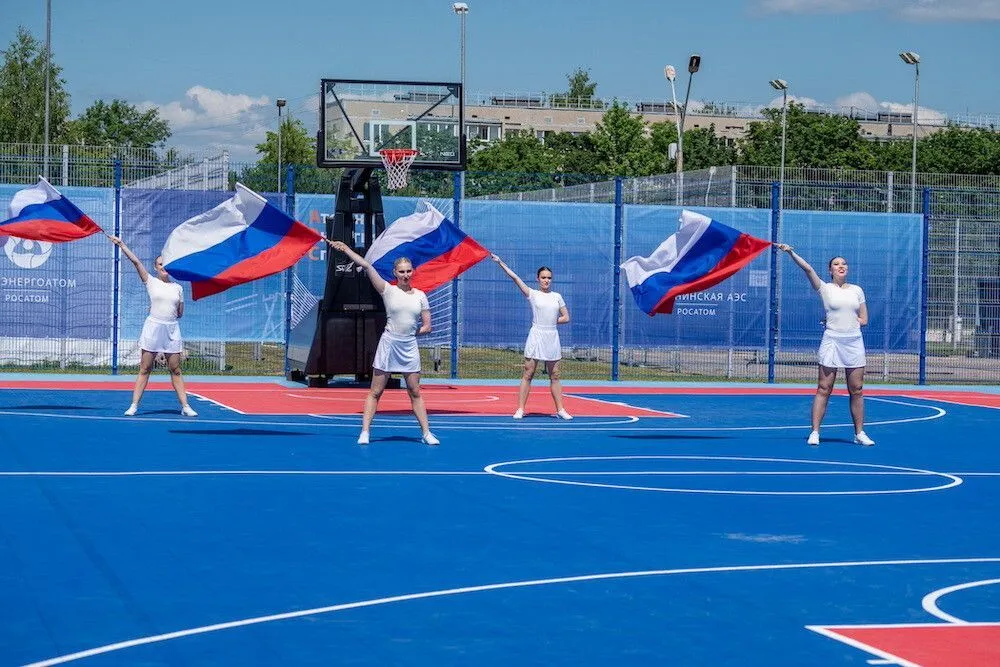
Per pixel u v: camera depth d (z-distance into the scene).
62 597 8.36
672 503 12.79
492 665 7.02
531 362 20.69
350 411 21.47
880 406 25.28
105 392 23.75
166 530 10.75
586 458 16.17
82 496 12.36
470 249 20.52
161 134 98.12
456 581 9.05
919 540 11.10
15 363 27.80
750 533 11.23
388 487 13.39
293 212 27.28
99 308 27.36
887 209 31.70
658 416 21.95
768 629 7.91
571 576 9.30
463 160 26.44
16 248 27.02
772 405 24.70
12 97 66.81
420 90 26.16
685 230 17.95
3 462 14.52
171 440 16.91
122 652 7.12
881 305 30.97
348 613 8.09
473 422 20.25
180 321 27.45
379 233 25.95
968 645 7.57
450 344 29.23
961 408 25.00
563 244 30.06
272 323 27.92
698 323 30.52
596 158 83.19
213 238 17.77
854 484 14.44
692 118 130.75
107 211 27.02
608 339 30.36
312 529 10.94
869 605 8.59
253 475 14.01
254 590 8.67
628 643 7.52
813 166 80.88
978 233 31.25
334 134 25.56
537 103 135.38
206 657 7.06
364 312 25.70
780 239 30.41
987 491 14.10
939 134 84.06
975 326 31.30
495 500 12.70
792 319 30.66
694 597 8.73
